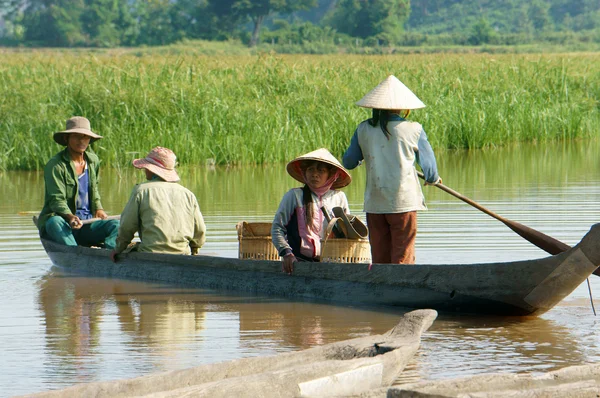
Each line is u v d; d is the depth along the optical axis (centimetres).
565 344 2045
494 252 3083
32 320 2325
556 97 8094
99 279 2920
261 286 2658
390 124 2544
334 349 1747
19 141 6069
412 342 1759
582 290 2627
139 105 6331
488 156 6594
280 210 2627
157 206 2900
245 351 2012
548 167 5809
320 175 2608
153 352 2006
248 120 6384
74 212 3212
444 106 7294
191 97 6444
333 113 6738
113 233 3138
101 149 6056
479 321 2292
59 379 1809
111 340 2112
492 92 7712
